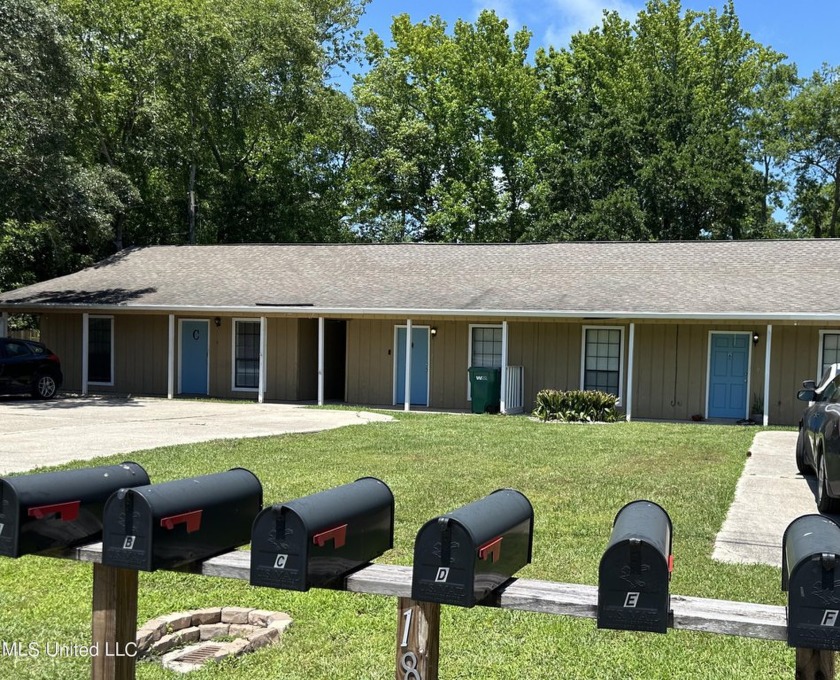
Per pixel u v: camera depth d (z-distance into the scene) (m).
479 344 20.22
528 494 9.05
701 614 2.81
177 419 16.53
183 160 33.25
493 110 39.69
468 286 20.69
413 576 2.94
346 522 3.21
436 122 40.22
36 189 20.83
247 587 6.08
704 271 19.89
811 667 2.86
